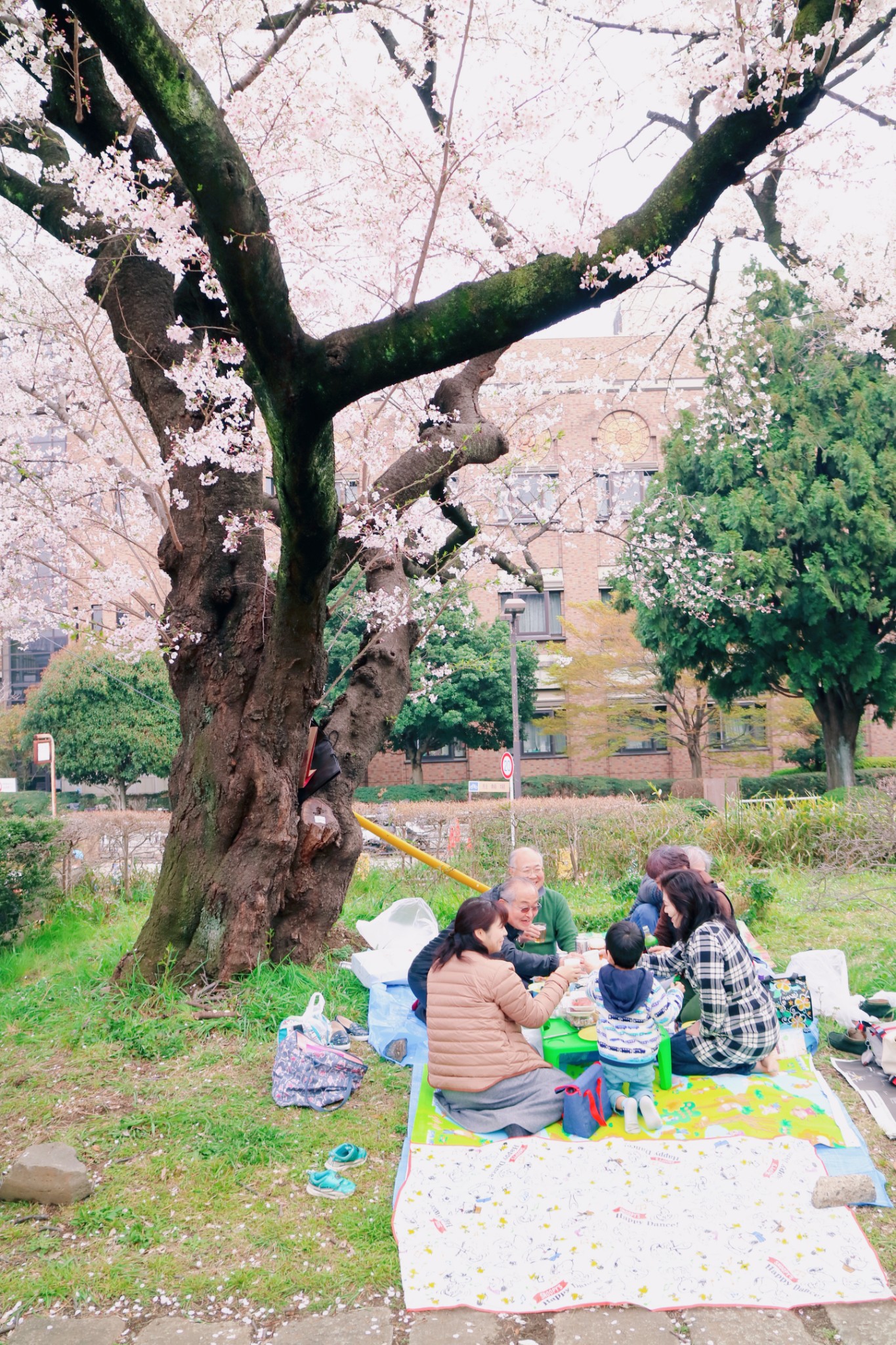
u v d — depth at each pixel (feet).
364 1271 9.55
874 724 104.42
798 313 61.16
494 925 12.97
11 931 26.40
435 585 27.30
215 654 19.44
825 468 62.13
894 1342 8.22
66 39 17.38
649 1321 8.66
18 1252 10.19
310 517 15.58
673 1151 11.21
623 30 18.25
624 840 34.76
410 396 29.14
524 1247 9.68
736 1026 13.16
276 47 18.44
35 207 21.44
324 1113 13.48
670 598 61.11
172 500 19.98
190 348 20.12
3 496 26.78
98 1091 14.34
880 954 21.27
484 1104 12.28
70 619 24.75
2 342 28.53
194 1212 10.89
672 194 12.41
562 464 36.88
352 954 20.56
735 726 102.06
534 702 94.32
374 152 19.76
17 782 113.09
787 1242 9.57
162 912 19.01
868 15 15.65
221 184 11.45
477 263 20.76
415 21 18.92
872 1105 12.82
